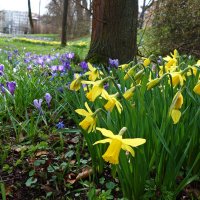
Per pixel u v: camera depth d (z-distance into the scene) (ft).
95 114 1.42
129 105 1.55
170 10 7.61
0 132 2.49
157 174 1.63
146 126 1.57
